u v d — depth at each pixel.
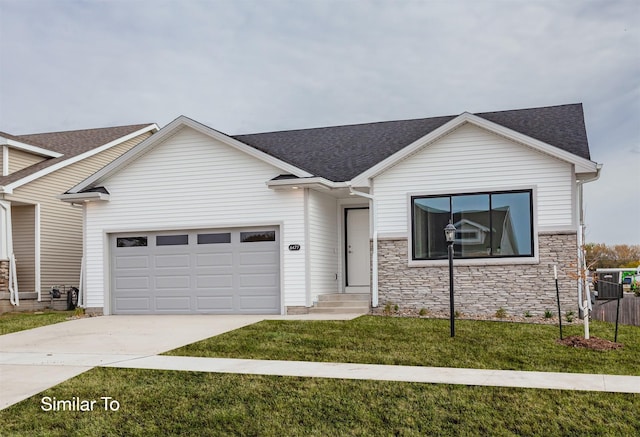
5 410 8.34
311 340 12.42
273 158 17.11
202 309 17.86
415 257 16.61
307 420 7.93
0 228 20.62
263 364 10.52
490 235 16.00
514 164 15.90
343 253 19.17
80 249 23.64
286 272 17.11
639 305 15.53
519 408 8.06
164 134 18.05
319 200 17.94
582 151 15.69
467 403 8.27
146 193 18.47
